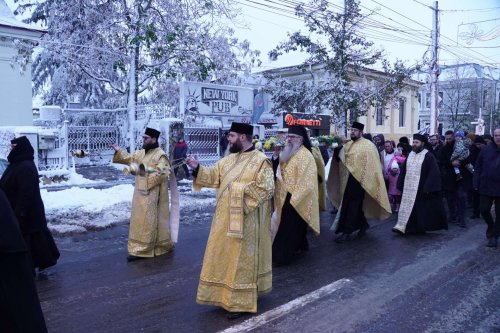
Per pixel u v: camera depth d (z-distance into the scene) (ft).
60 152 46.21
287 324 14.24
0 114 55.67
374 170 25.22
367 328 14.06
